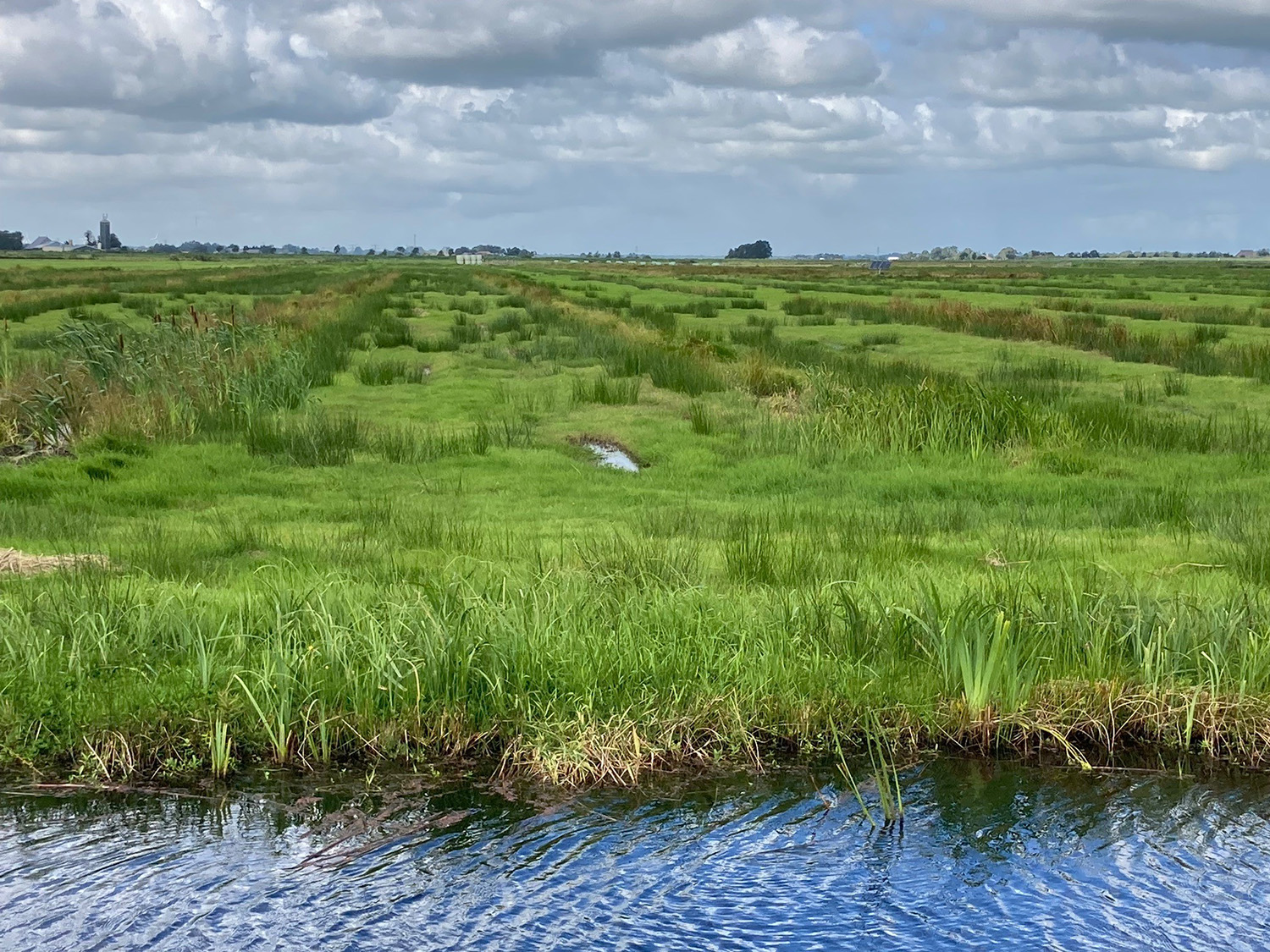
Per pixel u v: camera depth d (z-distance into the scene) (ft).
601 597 26.68
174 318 73.26
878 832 19.38
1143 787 21.20
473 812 19.98
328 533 37.55
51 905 16.89
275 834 19.13
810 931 16.47
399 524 38.42
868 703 22.72
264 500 43.57
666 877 17.88
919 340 106.11
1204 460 50.62
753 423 59.88
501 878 17.81
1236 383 75.10
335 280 233.14
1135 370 82.48
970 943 16.21
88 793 20.59
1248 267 493.36
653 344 91.50
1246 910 17.13
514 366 83.71
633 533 36.88
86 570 29.22
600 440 58.29
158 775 21.24
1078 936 16.40
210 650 23.98
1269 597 28.25
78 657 23.32
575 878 17.79
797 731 22.44
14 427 54.34
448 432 57.36
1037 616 25.59
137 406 55.67
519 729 21.84
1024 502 43.14
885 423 54.90
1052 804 20.48
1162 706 22.88
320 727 21.65
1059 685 23.35
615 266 495.00
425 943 16.06
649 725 21.97
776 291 206.28
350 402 67.15
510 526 38.60
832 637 25.34
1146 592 28.58
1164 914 17.01
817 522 38.83
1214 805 20.53
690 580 29.76
